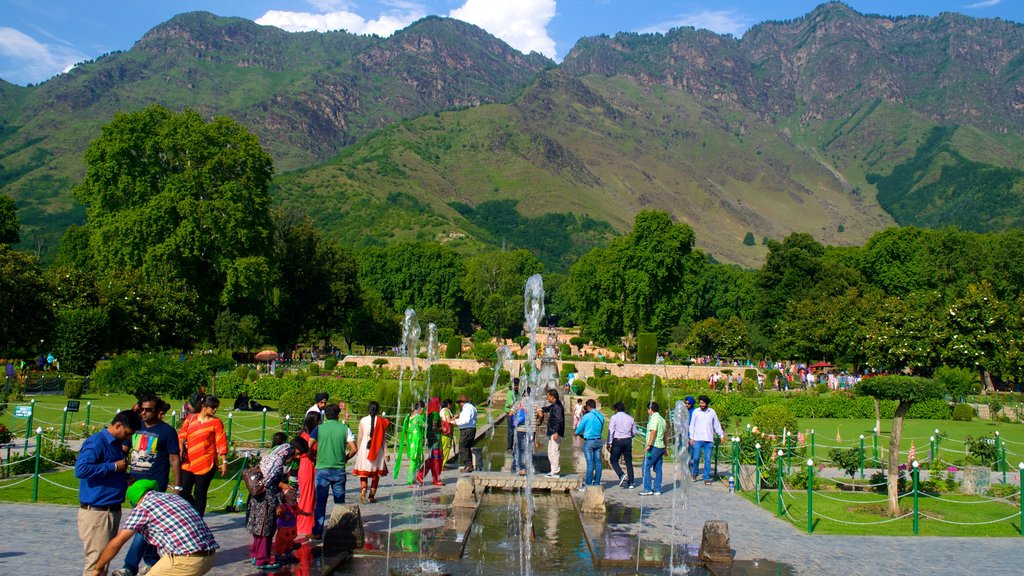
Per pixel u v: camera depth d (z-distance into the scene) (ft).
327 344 284.82
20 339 143.02
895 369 177.06
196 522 26.58
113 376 84.33
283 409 91.71
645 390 124.67
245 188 186.39
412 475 55.36
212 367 88.79
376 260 386.32
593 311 324.19
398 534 42.22
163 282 172.04
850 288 220.23
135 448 35.17
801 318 212.84
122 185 175.52
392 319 285.43
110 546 26.27
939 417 136.36
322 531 42.32
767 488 63.16
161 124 183.42
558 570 36.37
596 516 48.01
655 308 268.62
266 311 221.66
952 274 228.02
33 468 60.59
